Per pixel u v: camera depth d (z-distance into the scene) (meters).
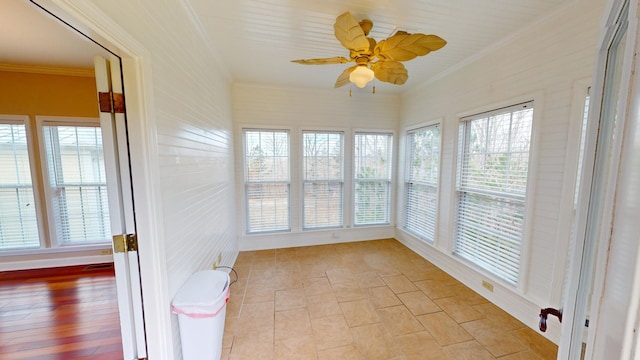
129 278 1.28
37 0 0.75
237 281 2.77
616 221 0.34
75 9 0.81
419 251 3.54
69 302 2.33
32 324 2.02
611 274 0.34
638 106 0.29
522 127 2.07
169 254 1.41
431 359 1.71
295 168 3.75
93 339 1.85
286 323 2.07
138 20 1.15
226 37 2.19
